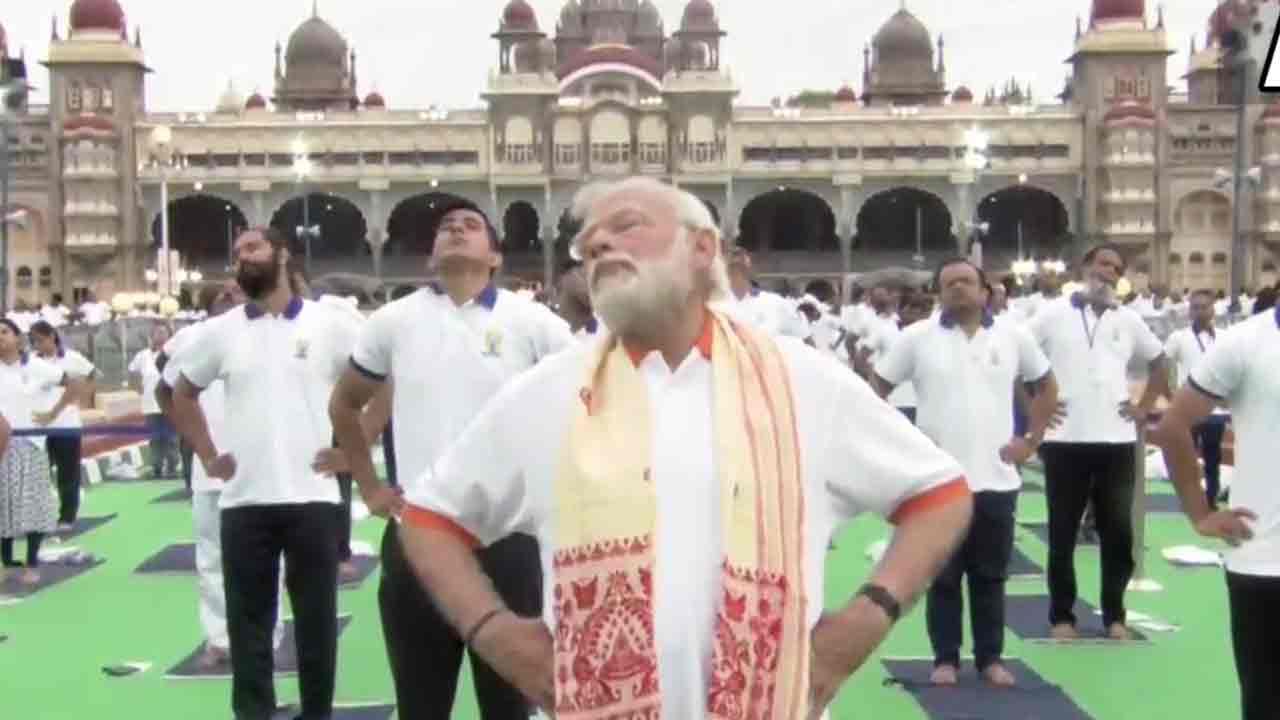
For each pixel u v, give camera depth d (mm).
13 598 14250
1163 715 9727
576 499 3939
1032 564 15594
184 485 24188
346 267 89375
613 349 4125
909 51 103812
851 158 84250
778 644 3850
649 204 4094
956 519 4133
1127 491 11867
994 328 10375
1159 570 15195
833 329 32812
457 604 4141
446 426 7664
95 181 84562
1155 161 83562
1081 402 11844
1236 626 6996
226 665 11281
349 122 84312
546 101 83875
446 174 83875
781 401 4027
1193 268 85562
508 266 90562
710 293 4215
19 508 14820
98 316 51688
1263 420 6855
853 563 15672
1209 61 96250
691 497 3955
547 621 4102
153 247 87438
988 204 92250
